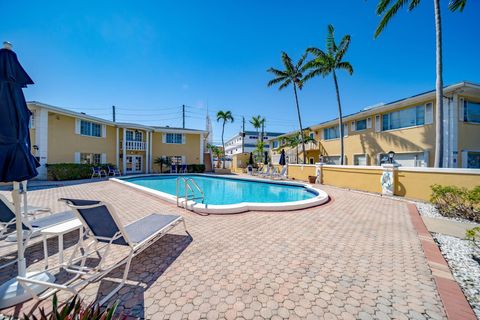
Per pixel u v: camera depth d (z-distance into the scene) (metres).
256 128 35.62
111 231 2.74
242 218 5.64
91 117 18.44
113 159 21.66
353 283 2.61
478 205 5.63
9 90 2.23
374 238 4.17
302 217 5.77
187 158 27.05
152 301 2.25
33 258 3.24
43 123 14.91
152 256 3.33
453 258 3.34
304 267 3.00
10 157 2.15
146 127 23.39
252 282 2.62
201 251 3.53
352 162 18.08
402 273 2.84
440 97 9.09
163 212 6.25
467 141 12.19
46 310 2.11
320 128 22.48
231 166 39.25
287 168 20.22
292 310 2.13
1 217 3.27
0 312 2.07
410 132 13.69
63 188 11.26
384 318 2.02
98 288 2.47
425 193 8.16
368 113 16.12
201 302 2.24
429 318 2.02
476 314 2.07
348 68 16.23
